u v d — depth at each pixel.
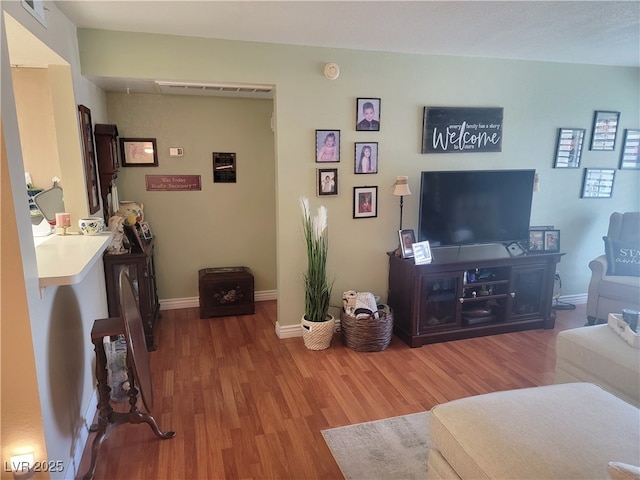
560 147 3.98
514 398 1.73
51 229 2.47
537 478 1.30
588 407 1.65
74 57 2.54
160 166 3.95
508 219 3.67
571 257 4.30
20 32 1.76
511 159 3.86
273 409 2.48
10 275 1.44
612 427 1.53
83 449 2.12
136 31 2.76
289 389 2.71
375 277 3.70
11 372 1.50
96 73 2.74
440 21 2.62
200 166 4.06
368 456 2.08
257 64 3.06
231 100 4.04
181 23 2.61
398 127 3.48
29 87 2.47
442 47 3.24
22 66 2.43
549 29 2.81
